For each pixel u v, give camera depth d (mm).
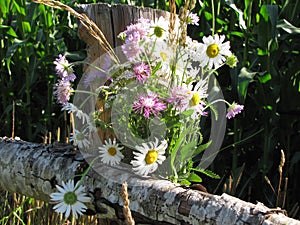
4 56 4395
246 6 3566
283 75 3727
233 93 3469
